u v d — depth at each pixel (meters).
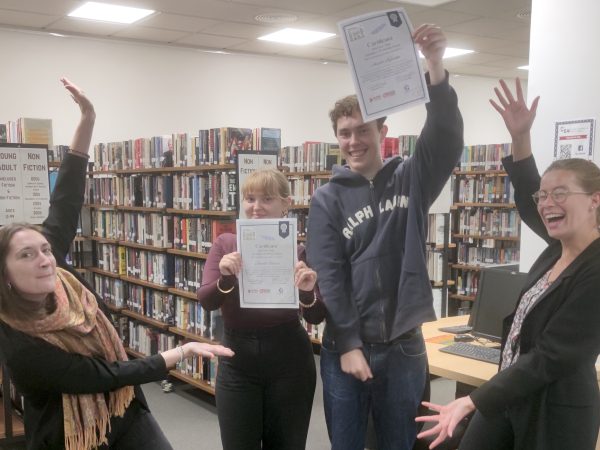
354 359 1.64
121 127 7.40
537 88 2.52
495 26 7.15
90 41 7.12
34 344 1.58
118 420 1.79
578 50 2.37
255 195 1.97
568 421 1.52
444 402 4.15
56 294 1.66
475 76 10.84
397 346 1.68
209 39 7.46
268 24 6.79
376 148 1.72
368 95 1.51
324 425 3.78
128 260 5.05
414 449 2.38
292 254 1.81
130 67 7.43
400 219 1.69
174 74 7.79
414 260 1.64
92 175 5.84
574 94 2.38
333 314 1.68
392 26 1.50
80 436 1.67
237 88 8.34
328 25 6.88
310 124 9.09
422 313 1.64
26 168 3.07
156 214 4.53
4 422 3.46
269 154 3.75
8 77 6.60
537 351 1.50
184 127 7.92
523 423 1.59
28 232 1.60
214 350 1.82
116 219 5.17
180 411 4.06
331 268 1.72
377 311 1.68
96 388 1.65
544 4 2.48
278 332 1.93
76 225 2.03
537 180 1.82
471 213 6.21
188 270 4.22
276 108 8.73
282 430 1.96
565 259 1.60
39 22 6.45
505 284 2.79
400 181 1.72
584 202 1.52
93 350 1.71
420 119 10.28
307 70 8.98
